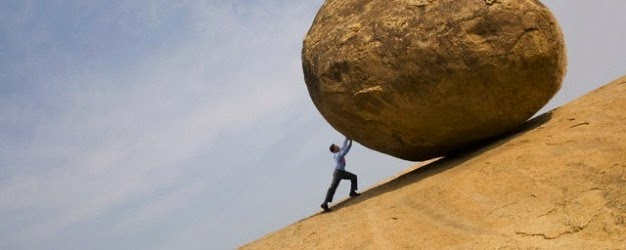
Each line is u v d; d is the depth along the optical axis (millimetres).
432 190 7195
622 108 7301
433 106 7781
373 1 8258
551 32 7844
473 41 7477
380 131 8453
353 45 8039
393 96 7844
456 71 7508
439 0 7742
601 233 5371
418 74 7617
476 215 6281
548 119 8289
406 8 7859
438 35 7551
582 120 7371
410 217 6840
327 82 8312
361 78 7965
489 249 5625
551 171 6414
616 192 5746
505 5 7574
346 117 8523
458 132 8180
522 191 6324
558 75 8180
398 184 8805
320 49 8469
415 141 8430
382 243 6469
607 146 6414
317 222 8273
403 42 7680
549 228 5641
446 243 6020
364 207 8016
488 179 6793
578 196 5879
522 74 7699
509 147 7586
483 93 7719
